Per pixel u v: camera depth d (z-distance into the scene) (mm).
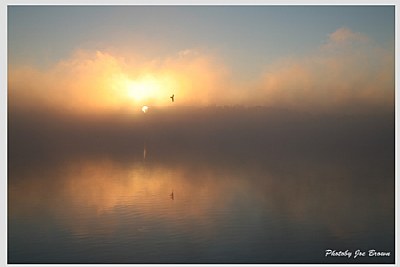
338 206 12523
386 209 12094
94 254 8977
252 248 9203
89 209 12359
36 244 9523
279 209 12234
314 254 8961
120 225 10789
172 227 10625
